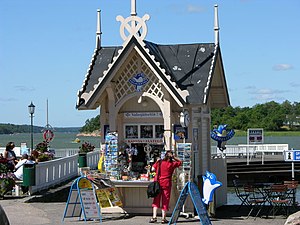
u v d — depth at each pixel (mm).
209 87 16625
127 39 16406
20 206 19000
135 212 16938
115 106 16969
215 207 17906
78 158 29828
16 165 23000
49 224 15602
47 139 34844
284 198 17953
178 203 14945
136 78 16812
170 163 15523
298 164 36656
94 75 17594
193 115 16953
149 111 17094
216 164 19203
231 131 23781
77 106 17156
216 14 17828
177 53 17750
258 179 35188
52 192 22531
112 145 16875
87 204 16031
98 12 18312
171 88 16125
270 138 111188
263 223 15945
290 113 115125
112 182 16500
